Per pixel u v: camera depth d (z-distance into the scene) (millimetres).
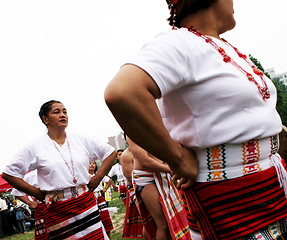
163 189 3006
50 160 3393
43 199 3463
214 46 1179
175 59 1075
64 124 3512
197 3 1265
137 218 3998
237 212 1154
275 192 1193
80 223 3396
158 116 1054
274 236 1160
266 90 1178
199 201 1215
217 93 1108
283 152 1783
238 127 1108
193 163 1181
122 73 1039
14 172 3383
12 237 11953
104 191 8727
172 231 2844
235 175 1147
